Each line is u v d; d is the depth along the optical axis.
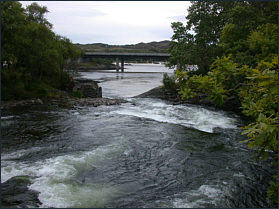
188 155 16.48
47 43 39.94
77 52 63.47
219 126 24.69
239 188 12.38
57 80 48.81
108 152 16.56
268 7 41.81
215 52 47.22
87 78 85.50
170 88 47.72
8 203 10.48
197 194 11.77
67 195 11.27
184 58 47.41
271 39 30.88
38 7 50.16
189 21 48.34
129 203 10.85
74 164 14.54
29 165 14.23
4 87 35.47
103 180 12.82
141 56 129.62
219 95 6.55
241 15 39.72
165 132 21.77
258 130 4.90
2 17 33.91
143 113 30.19
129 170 14.07
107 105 35.56
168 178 13.30
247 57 33.59
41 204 10.52
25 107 32.09
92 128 22.42
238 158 16.08
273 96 6.52
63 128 22.25
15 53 36.22
